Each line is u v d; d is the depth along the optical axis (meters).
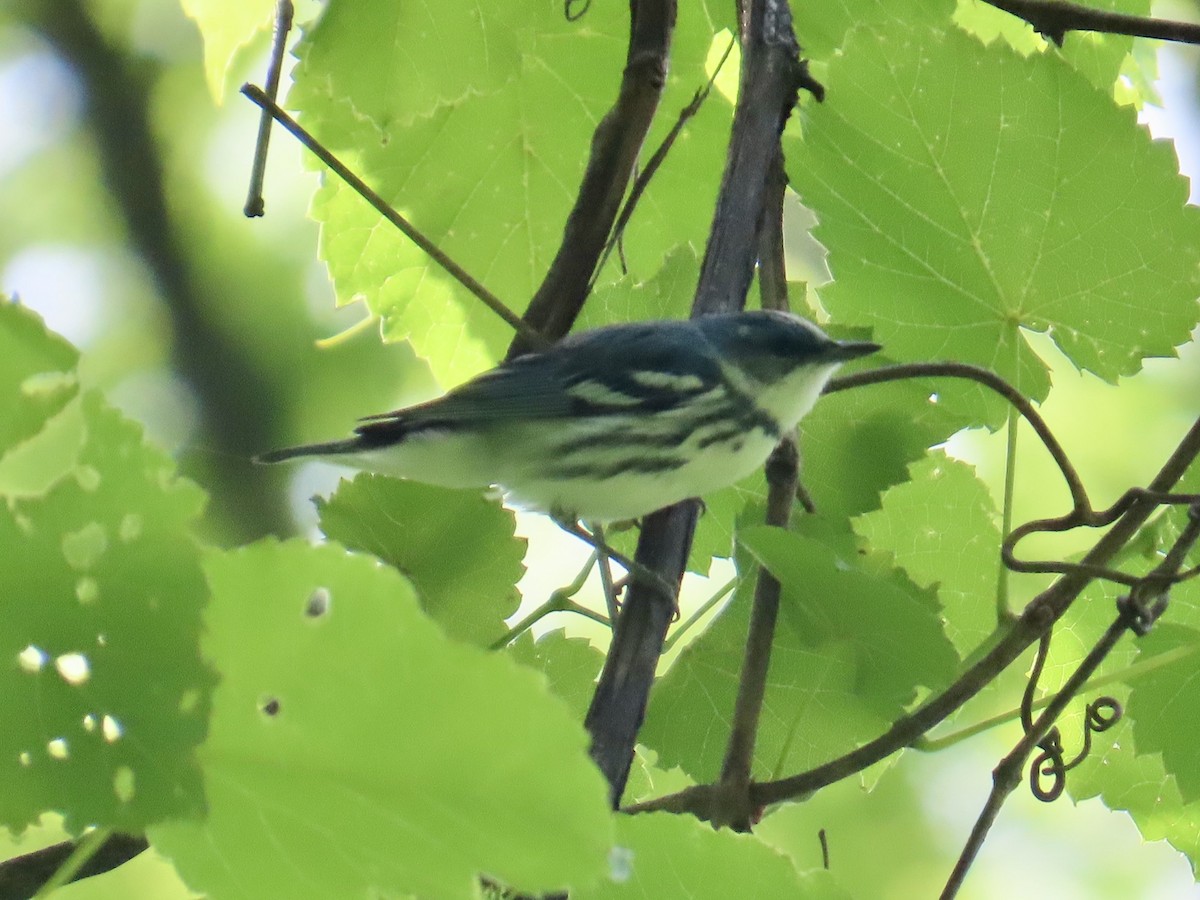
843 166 7.39
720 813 5.96
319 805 3.46
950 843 13.45
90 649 3.34
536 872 3.37
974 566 7.64
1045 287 7.43
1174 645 6.51
